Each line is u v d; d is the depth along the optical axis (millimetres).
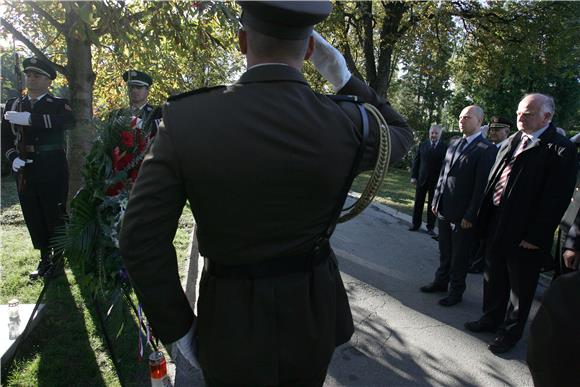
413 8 12969
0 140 4152
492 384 2885
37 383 2578
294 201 1090
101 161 2002
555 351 1149
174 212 1073
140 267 1077
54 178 4129
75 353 2871
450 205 4027
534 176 2963
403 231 7023
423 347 3312
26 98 4199
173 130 1037
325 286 1275
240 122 1034
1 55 5148
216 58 6531
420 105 30156
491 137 5902
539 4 13133
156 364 2039
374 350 3246
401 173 17812
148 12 4090
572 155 2902
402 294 4340
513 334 3223
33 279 3973
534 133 3053
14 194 8125
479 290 4547
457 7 13578
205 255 1200
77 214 2006
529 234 2982
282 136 1041
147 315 1192
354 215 1359
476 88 22266
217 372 1221
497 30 13633
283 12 1035
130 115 2111
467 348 3320
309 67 10500
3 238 5273
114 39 4180
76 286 3803
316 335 1243
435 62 14203
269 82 1084
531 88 20156
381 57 15203
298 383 1288
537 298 4449
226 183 1037
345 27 13203
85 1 3393
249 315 1174
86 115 4719
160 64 5633
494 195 3340
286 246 1145
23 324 2947
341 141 1111
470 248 3996
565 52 13297
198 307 1274
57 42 6125
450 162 4113
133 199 1057
